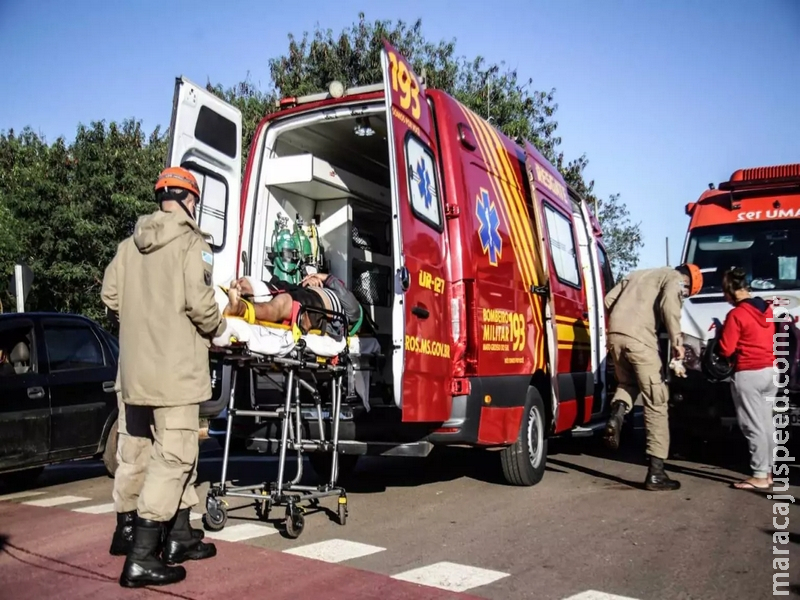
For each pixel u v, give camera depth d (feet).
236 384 21.26
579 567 15.46
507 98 81.61
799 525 18.92
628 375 24.72
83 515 20.70
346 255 25.45
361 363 20.13
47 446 25.23
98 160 63.57
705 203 31.96
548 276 25.43
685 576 14.94
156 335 14.60
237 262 22.17
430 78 77.41
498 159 24.76
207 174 21.21
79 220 61.16
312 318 19.17
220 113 21.71
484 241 22.07
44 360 25.88
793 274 29.04
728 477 25.49
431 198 20.42
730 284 23.44
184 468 14.69
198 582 14.40
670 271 24.21
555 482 24.79
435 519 19.51
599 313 31.76
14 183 69.82
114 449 27.32
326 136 24.39
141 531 14.28
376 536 17.78
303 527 18.10
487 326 21.44
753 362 23.18
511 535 17.90
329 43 81.35
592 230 33.96
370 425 20.17
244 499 21.89
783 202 30.50
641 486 24.03
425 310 19.22
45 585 14.46
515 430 22.95
